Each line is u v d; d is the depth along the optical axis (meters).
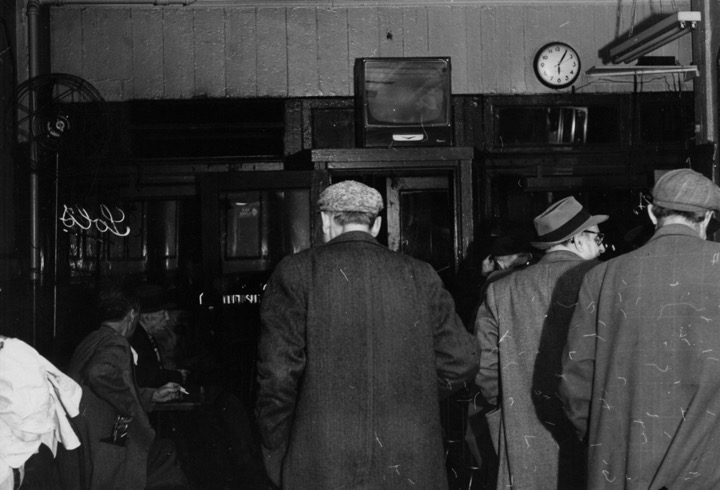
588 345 2.54
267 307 2.59
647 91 6.70
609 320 2.48
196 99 6.44
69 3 6.34
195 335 6.34
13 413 2.62
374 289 2.59
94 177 6.11
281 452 2.60
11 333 5.73
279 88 6.49
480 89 6.62
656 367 2.38
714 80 5.54
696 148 5.68
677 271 2.40
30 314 5.95
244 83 6.48
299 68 6.51
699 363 2.32
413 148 5.86
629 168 6.68
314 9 6.52
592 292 2.55
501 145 6.64
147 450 3.66
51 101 5.95
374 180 6.73
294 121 6.52
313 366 2.54
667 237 2.47
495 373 3.13
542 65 6.61
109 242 6.40
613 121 6.73
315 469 2.49
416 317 2.61
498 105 6.64
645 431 2.36
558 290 3.03
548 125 6.71
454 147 5.87
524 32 6.66
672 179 2.52
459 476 5.11
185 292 6.43
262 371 2.52
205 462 4.84
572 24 6.69
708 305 2.34
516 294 3.09
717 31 5.52
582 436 2.62
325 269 2.60
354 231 2.71
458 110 6.62
